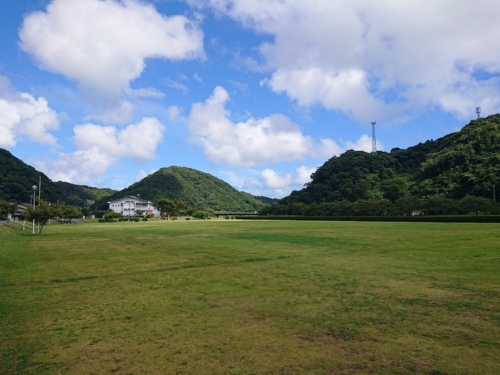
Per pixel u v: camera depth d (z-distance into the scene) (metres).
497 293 8.38
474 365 4.75
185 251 17.88
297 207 91.00
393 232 27.94
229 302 8.00
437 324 6.34
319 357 5.07
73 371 4.76
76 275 11.70
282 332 6.07
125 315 7.18
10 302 8.30
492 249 16.06
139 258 15.62
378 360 4.95
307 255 15.57
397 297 8.18
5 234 29.25
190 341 5.73
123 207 114.62
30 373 4.71
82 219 85.25
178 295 8.76
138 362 5.00
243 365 4.86
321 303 7.79
